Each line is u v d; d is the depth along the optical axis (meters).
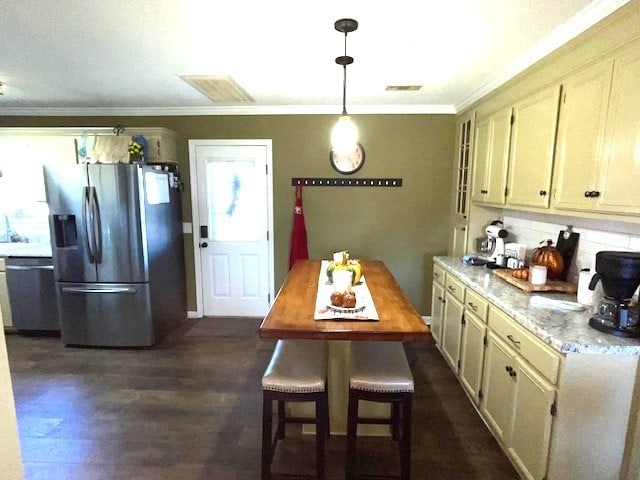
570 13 1.72
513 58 2.31
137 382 2.80
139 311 3.33
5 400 0.83
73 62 2.43
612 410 1.51
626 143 1.52
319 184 3.92
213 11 1.73
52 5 1.67
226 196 4.01
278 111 3.81
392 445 2.12
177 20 1.82
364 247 4.01
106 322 3.35
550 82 2.08
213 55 2.30
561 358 1.50
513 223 3.13
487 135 2.94
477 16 1.76
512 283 2.36
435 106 3.72
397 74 2.67
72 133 3.52
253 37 2.03
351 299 1.85
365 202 3.94
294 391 1.69
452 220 3.84
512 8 1.68
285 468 1.93
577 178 1.84
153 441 2.14
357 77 2.75
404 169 3.87
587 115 1.76
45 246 3.62
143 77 2.75
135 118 3.87
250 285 4.17
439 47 2.15
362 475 1.76
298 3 1.65
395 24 1.86
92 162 3.49
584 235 2.22
